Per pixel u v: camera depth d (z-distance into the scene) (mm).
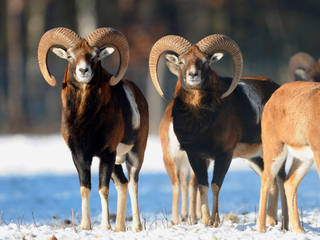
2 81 142500
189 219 34625
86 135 30000
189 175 37031
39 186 55094
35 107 138625
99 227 31234
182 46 33688
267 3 156875
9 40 135750
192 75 32531
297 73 45594
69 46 30391
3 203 45531
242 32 154750
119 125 30953
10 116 128500
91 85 29828
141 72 142750
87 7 134000
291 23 158625
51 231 27953
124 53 31688
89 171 30109
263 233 27062
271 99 29422
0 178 60438
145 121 33719
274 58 155875
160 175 63781
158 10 148250
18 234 27250
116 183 31875
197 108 33156
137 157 32969
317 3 160625
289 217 29203
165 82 134375
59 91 138500
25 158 76188
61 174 63375
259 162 36250
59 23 147250
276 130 28828
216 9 151750
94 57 30172
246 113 34906
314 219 33656
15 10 134125
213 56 34062
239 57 33938
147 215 39500
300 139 27406
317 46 159250
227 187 56031
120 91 32219
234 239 25375
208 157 33750
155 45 35062
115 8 147125
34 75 141375
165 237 25875
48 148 86062
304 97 27359
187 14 150125
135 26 145250
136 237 26125
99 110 30000
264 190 29062
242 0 154250
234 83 33625
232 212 37188
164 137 37031
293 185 29109
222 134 33406
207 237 25828
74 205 44625
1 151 82625
